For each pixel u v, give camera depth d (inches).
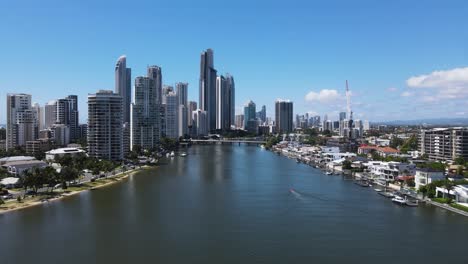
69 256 7800.2
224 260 7608.3
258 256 7785.4
